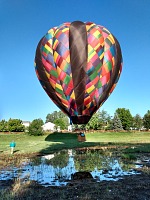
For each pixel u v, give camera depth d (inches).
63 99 702.5
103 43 708.7
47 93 754.2
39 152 952.9
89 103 689.0
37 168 604.7
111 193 386.9
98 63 685.3
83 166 629.3
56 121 4505.4
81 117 690.2
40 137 2193.7
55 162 701.9
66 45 689.0
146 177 494.6
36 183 456.1
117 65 733.9
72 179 488.1
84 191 400.5
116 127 3319.4
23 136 2263.8
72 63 676.7
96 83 686.5
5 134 2469.2
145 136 2298.2
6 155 851.4
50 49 718.5
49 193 390.9
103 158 780.0
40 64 743.1
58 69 690.2
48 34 742.5
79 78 673.0
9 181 471.5
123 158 770.2
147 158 763.4
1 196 372.8
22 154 887.7
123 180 471.2
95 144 1360.7
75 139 1909.4
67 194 385.7
